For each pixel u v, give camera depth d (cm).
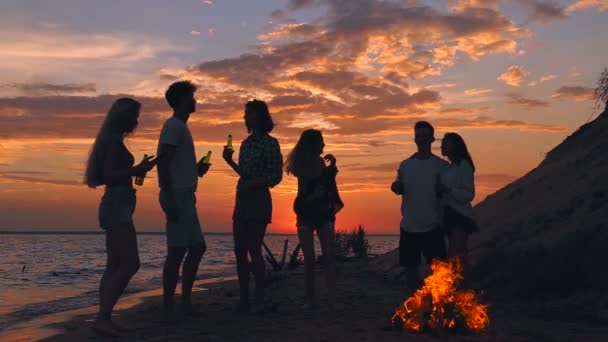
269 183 590
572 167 1141
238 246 601
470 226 542
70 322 613
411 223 578
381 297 782
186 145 552
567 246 784
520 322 570
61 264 3281
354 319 568
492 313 633
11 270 2511
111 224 484
